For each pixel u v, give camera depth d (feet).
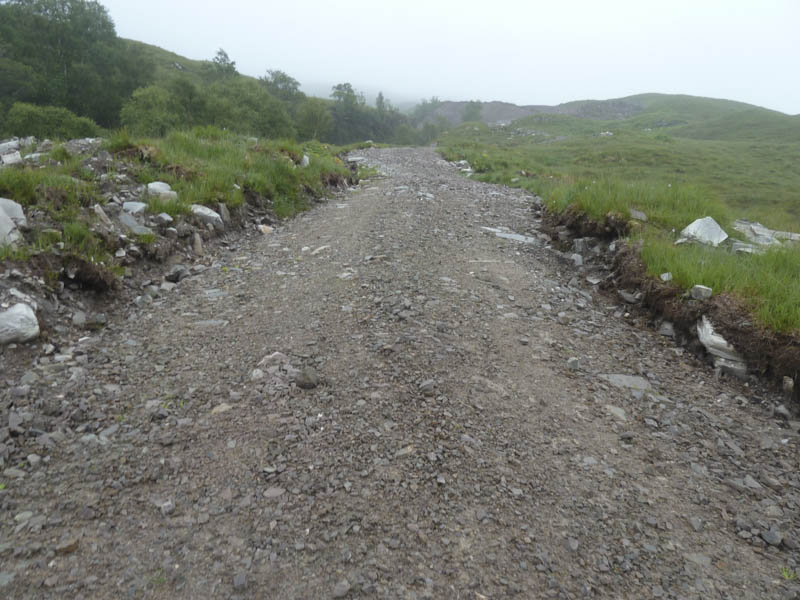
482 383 16.22
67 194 24.98
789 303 18.74
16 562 9.05
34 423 12.87
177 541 9.78
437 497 11.37
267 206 37.76
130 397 14.47
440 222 37.09
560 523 11.10
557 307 23.71
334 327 19.12
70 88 272.10
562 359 18.76
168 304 21.59
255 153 44.16
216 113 225.97
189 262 26.61
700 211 34.45
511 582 9.45
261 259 27.96
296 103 507.71
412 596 8.94
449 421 14.07
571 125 381.40
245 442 12.71
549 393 16.38
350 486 11.42
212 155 41.04
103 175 29.94
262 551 9.64
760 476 13.52
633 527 11.27
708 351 19.65
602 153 194.80
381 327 19.12
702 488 12.87
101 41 319.47
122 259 23.17
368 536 10.15
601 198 34.58
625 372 18.60
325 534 10.11
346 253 28.43
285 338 18.29
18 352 15.97
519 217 42.63
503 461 12.84
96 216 24.41
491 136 331.57
